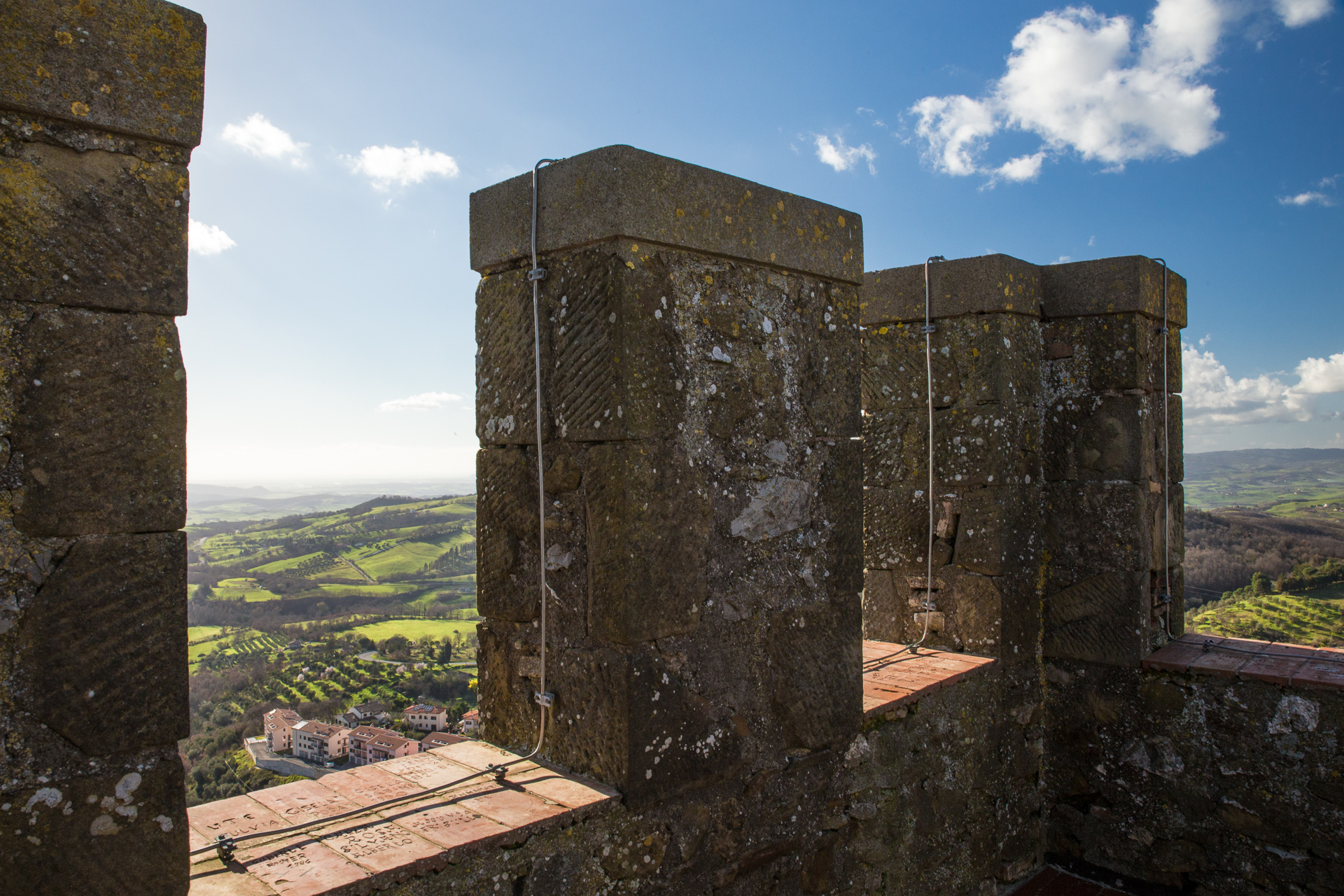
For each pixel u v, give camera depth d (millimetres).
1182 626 3814
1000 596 3311
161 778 1331
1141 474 3418
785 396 2338
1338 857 3023
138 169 1309
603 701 1970
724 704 2162
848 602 2539
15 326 1207
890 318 3578
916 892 2912
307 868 1534
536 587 2145
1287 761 3115
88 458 1263
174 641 1334
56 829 1238
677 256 2039
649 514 1948
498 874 1698
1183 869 3316
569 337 2014
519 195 2127
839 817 2561
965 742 3133
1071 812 3568
